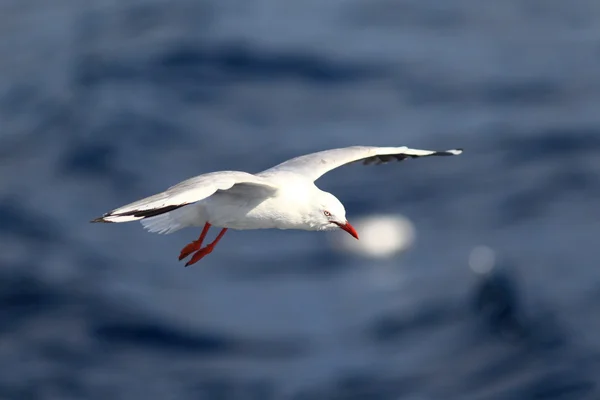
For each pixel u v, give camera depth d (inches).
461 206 891.4
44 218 865.5
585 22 1334.9
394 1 1402.6
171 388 659.4
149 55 1214.3
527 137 1011.3
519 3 1411.2
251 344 706.2
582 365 642.8
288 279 789.2
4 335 709.3
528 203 887.7
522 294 730.8
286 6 1371.8
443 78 1168.2
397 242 841.5
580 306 706.8
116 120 1048.8
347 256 824.9
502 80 1157.7
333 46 1239.5
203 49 1218.0
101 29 1304.1
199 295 763.4
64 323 721.6
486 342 687.1
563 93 1122.0
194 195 362.6
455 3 1405.0
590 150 978.7
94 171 956.0
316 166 464.1
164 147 1009.5
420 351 690.2
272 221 437.4
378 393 647.1
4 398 641.6
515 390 631.2
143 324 722.8
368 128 1050.1
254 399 648.4
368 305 751.7
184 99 1110.4
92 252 816.3
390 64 1199.6
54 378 663.8
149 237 835.4
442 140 1017.5
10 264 793.6
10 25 1353.3
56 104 1099.9
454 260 802.8
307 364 682.2
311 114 1082.7
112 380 665.0
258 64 1189.7
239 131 1045.8
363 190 922.7
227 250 822.5
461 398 634.8
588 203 877.2
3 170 961.5
